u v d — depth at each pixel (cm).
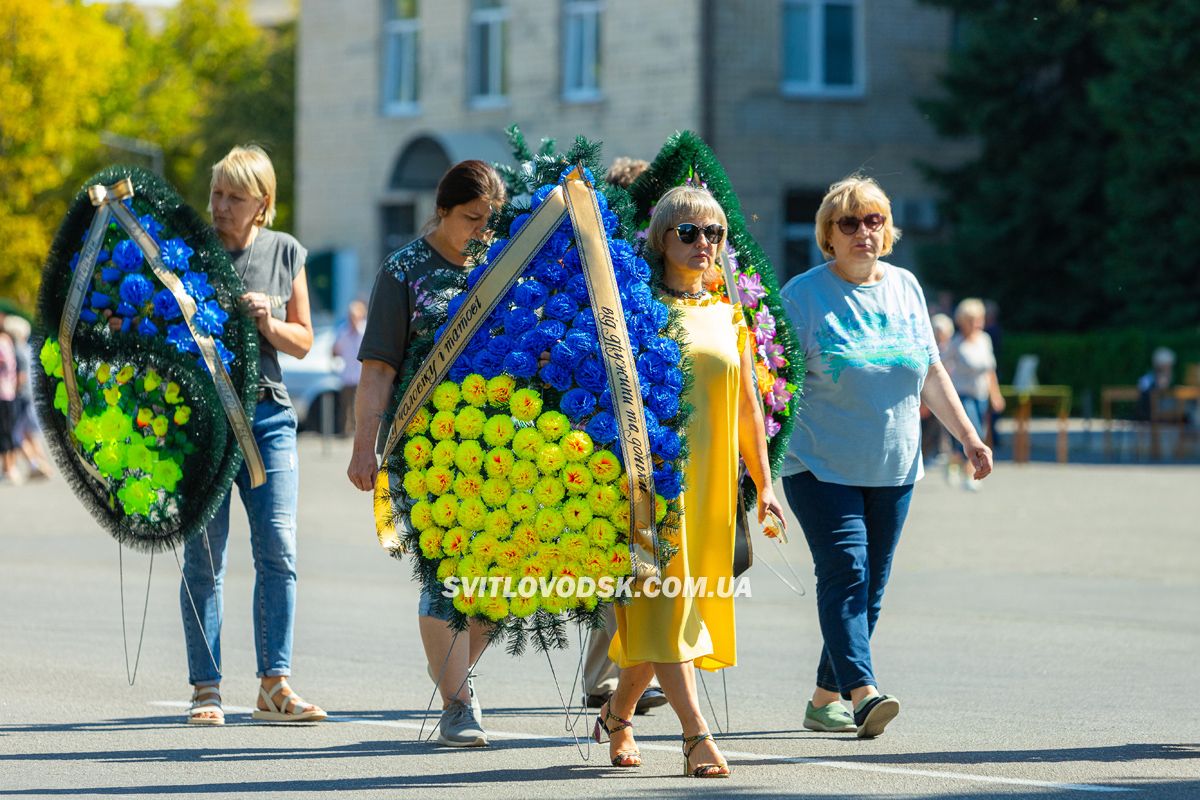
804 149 5272
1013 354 5303
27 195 7656
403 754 1126
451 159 5400
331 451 4459
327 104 6247
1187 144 5097
